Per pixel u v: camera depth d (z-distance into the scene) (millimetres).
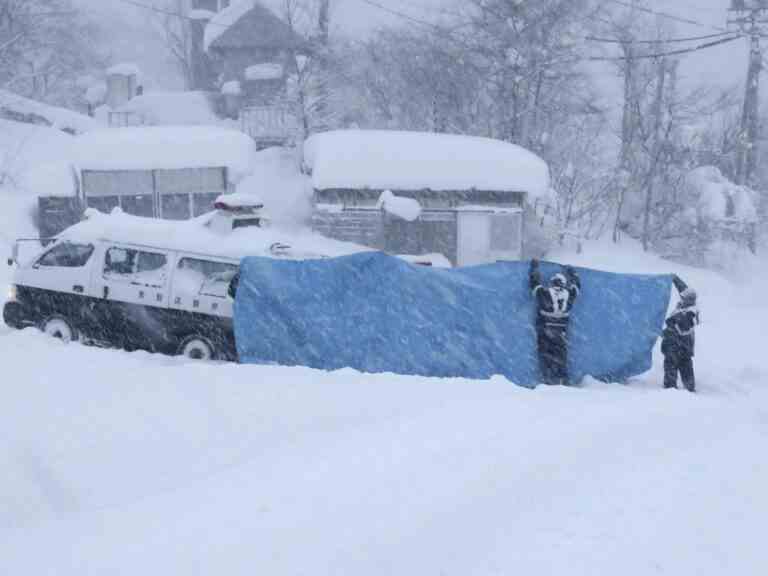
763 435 7207
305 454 6055
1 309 14891
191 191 25844
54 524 5090
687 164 34062
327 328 10961
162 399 7527
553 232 28906
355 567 4195
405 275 11055
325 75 38781
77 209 24547
